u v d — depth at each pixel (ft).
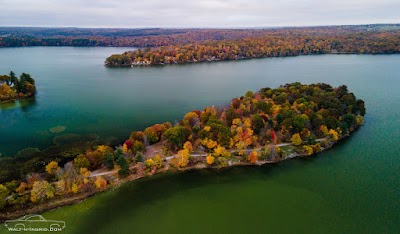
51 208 297.94
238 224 284.00
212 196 324.80
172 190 333.62
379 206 309.22
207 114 463.01
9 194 307.78
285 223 285.64
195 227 280.10
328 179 355.36
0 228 271.90
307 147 404.16
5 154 395.96
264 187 340.80
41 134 460.55
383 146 429.79
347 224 284.61
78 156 350.64
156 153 394.73
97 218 288.92
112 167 359.66
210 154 384.88
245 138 403.75
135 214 295.69
